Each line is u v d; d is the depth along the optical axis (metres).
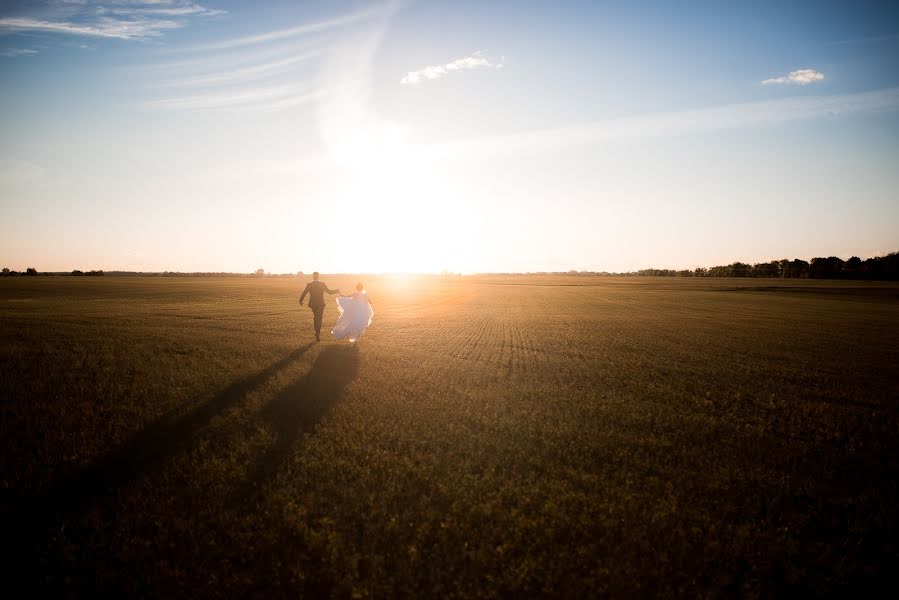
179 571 3.83
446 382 10.09
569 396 9.22
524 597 3.62
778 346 16.14
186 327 17.75
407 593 3.64
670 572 3.94
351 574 3.83
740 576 3.97
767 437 7.15
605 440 6.84
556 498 5.08
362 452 6.20
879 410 8.80
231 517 4.59
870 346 16.53
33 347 12.45
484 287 77.38
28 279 84.75
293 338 15.60
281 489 5.13
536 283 101.75
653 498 5.15
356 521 4.59
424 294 51.78
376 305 34.00
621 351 14.73
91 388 8.72
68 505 4.72
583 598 3.62
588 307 34.75
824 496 5.38
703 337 18.25
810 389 10.25
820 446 6.90
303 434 6.74
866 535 4.62
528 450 6.42
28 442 6.18
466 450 6.39
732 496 5.28
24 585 3.62
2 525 4.36
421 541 4.28
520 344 15.84
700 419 7.92
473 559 4.05
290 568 3.88
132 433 6.58
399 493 5.13
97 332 15.59
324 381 9.75
